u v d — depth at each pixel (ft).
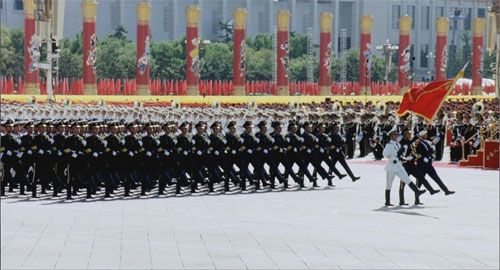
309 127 183.01
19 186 174.70
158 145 168.86
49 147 163.02
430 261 104.94
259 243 116.16
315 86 498.28
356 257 107.14
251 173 189.16
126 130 169.99
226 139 175.42
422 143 159.33
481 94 481.46
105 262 101.40
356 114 278.26
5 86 382.83
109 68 610.65
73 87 403.34
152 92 428.56
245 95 431.02
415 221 138.62
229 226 130.72
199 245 113.91
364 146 275.39
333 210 150.41
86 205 153.17
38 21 317.83
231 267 99.66
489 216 144.15
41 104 275.18
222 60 647.56
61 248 110.32
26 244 112.98
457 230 129.59
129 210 147.02
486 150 230.48
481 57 482.28
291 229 128.77
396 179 203.41
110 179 164.66
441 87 176.55
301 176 183.52
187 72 416.05
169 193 172.76
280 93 436.76
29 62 374.43
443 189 159.43
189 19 413.80
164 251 109.09
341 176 187.73
